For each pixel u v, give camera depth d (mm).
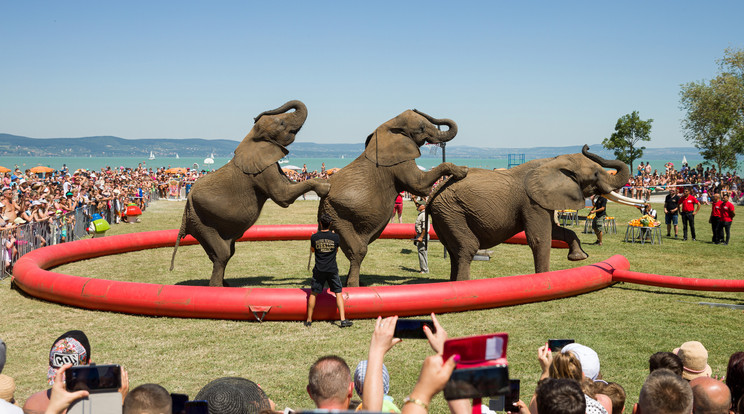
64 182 28234
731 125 44594
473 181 11359
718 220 19266
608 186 11625
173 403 3084
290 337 8742
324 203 11273
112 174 39375
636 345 8336
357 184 11195
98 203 23516
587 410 3418
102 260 15922
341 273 14039
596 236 20469
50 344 8359
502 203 11250
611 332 8984
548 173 11461
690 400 3189
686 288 11109
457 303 9945
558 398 2760
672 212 20906
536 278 10766
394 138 11461
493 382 2084
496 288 10297
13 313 9938
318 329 9164
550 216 11500
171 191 41531
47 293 10492
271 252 17516
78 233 20203
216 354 7957
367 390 2615
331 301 9516
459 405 2297
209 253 11312
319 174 46375
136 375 7152
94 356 7844
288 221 26516
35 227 15219
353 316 9617
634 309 10398
